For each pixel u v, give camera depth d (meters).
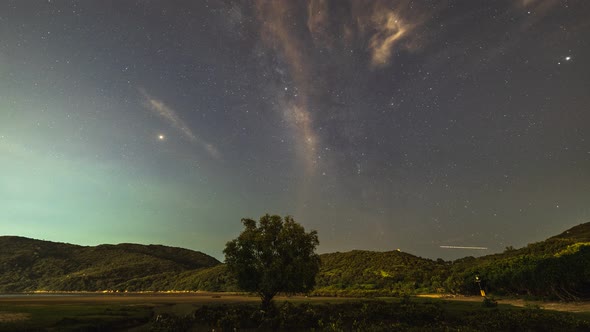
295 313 31.11
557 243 77.19
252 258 36.34
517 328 26.39
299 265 35.19
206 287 122.62
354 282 104.56
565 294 48.88
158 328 28.23
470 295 68.44
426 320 31.23
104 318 31.75
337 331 25.38
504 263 66.38
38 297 85.38
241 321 29.78
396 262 118.06
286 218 37.88
